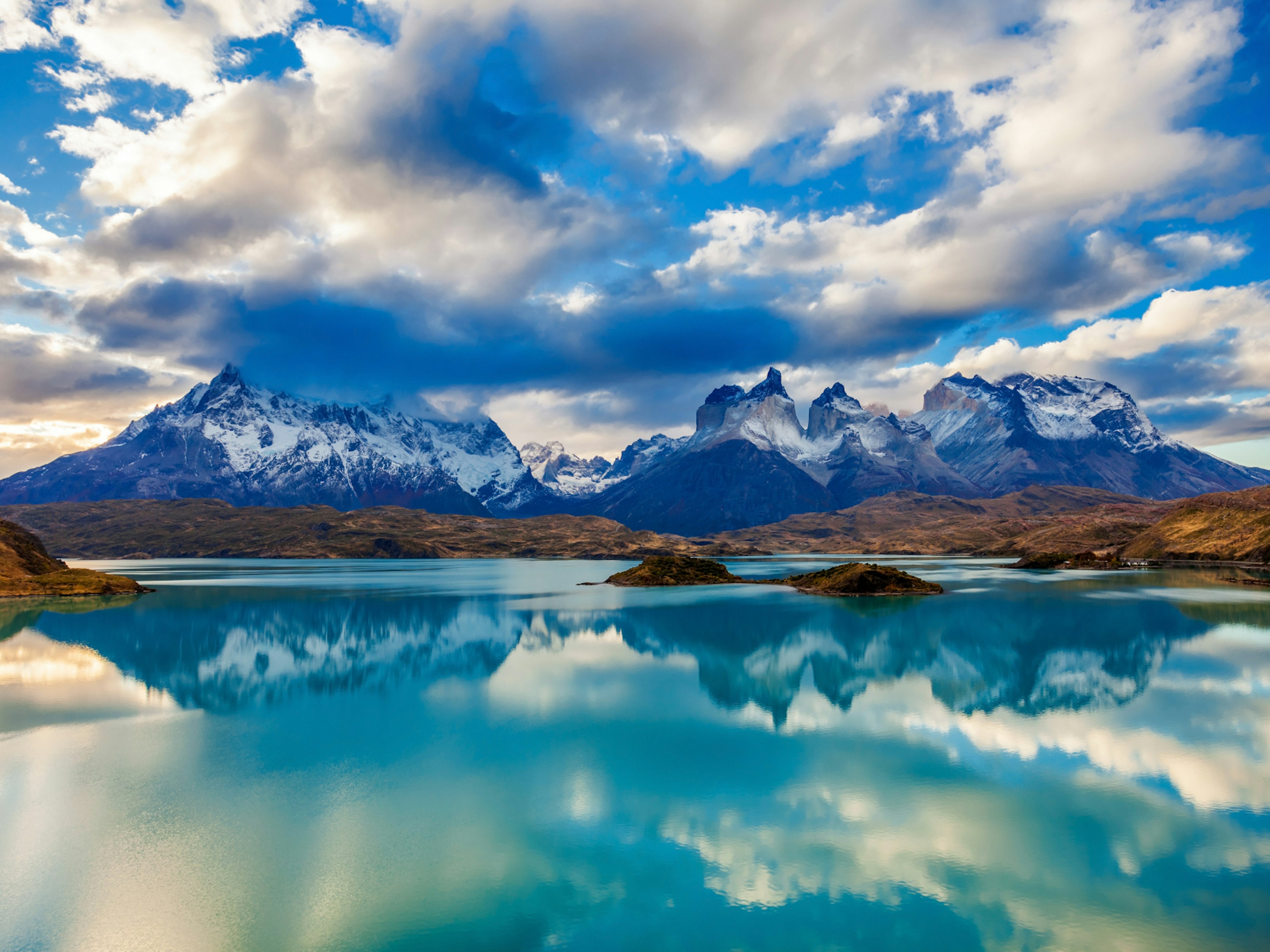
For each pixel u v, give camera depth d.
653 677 61.09
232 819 32.84
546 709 51.19
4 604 117.38
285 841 30.75
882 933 23.97
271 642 80.06
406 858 29.25
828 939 23.66
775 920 24.73
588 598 128.50
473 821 32.59
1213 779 36.62
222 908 25.69
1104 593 121.88
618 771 38.66
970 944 23.41
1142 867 28.02
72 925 24.73
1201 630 80.06
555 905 25.84
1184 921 24.55
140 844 30.50
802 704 51.75
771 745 42.59
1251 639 74.62
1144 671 60.53
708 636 81.75
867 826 31.75
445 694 55.94
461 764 39.84
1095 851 29.42
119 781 37.47
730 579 168.75
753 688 56.94
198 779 37.75
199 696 55.44
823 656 68.50
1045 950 23.09
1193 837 30.41
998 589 131.50
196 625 92.44
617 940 23.73
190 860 29.14
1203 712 48.28
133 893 26.70
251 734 45.59
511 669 65.06
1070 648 71.12
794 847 30.02
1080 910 25.28
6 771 38.97
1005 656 67.69
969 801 34.28
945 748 41.81
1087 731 44.44
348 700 54.00
